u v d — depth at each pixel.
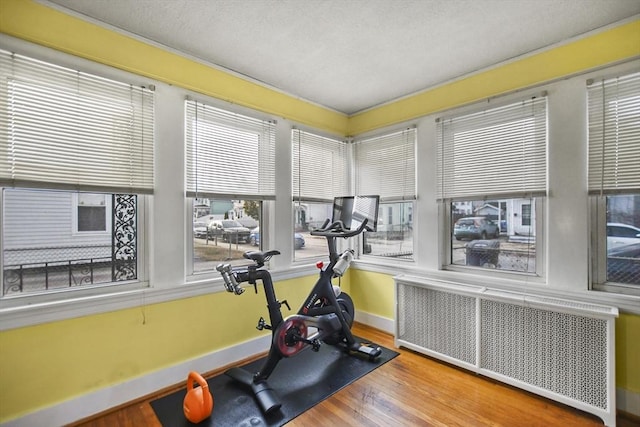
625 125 1.96
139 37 2.12
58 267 1.90
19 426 1.69
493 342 2.30
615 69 1.98
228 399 2.09
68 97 1.86
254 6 1.83
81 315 1.90
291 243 3.13
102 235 2.06
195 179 2.42
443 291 2.58
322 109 3.43
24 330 1.72
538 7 1.83
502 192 2.48
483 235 2.67
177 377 2.29
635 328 1.91
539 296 2.23
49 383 1.79
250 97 2.76
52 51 1.80
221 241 2.66
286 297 3.05
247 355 2.70
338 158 3.65
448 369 2.50
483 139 2.60
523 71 2.36
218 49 2.31
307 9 1.85
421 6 1.82
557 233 2.21
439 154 2.88
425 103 2.99
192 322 2.39
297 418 1.90
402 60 2.47
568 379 1.98
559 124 2.20
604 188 2.03
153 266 2.21
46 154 1.78
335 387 2.24
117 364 2.03
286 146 3.09
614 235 2.06
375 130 3.46
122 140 2.07
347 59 2.46
